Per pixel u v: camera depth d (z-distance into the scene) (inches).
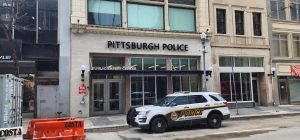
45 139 488.1
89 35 868.0
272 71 1090.7
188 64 1007.6
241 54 1085.1
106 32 885.8
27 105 813.2
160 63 965.8
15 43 779.4
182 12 1024.2
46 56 824.9
